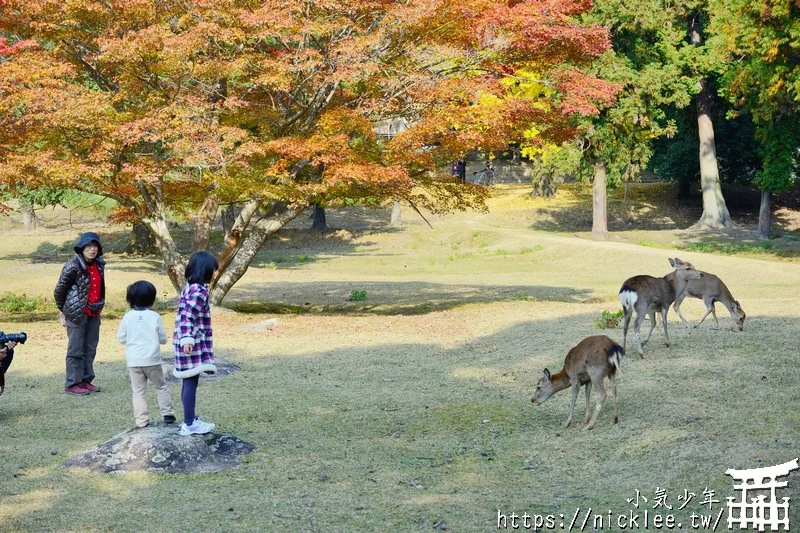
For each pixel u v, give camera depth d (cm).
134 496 700
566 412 988
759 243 4028
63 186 1834
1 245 4334
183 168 2059
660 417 918
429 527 621
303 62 1798
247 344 1517
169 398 869
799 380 1035
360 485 734
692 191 5634
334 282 3050
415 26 1848
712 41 3762
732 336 1327
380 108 1844
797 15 2888
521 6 1827
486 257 3878
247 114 1966
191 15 1806
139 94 1967
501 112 1830
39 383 1187
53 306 2408
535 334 1501
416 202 2192
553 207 5359
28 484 732
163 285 2927
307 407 1037
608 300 2247
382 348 1452
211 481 746
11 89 1659
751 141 4906
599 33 1878
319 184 1833
